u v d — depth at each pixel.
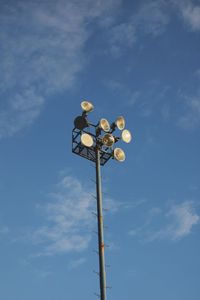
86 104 34.44
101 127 33.72
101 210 30.56
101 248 29.17
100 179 31.88
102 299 27.56
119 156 34.03
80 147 33.06
